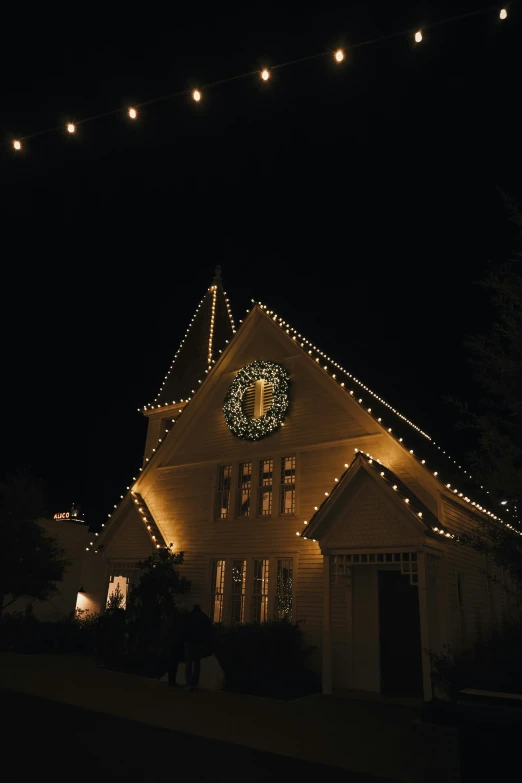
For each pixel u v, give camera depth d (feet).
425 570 38.37
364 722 32.04
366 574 46.57
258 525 53.01
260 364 57.62
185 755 23.90
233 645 43.39
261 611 50.93
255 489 54.54
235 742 26.43
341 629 45.78
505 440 25.75
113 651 49.44
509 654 30.78
